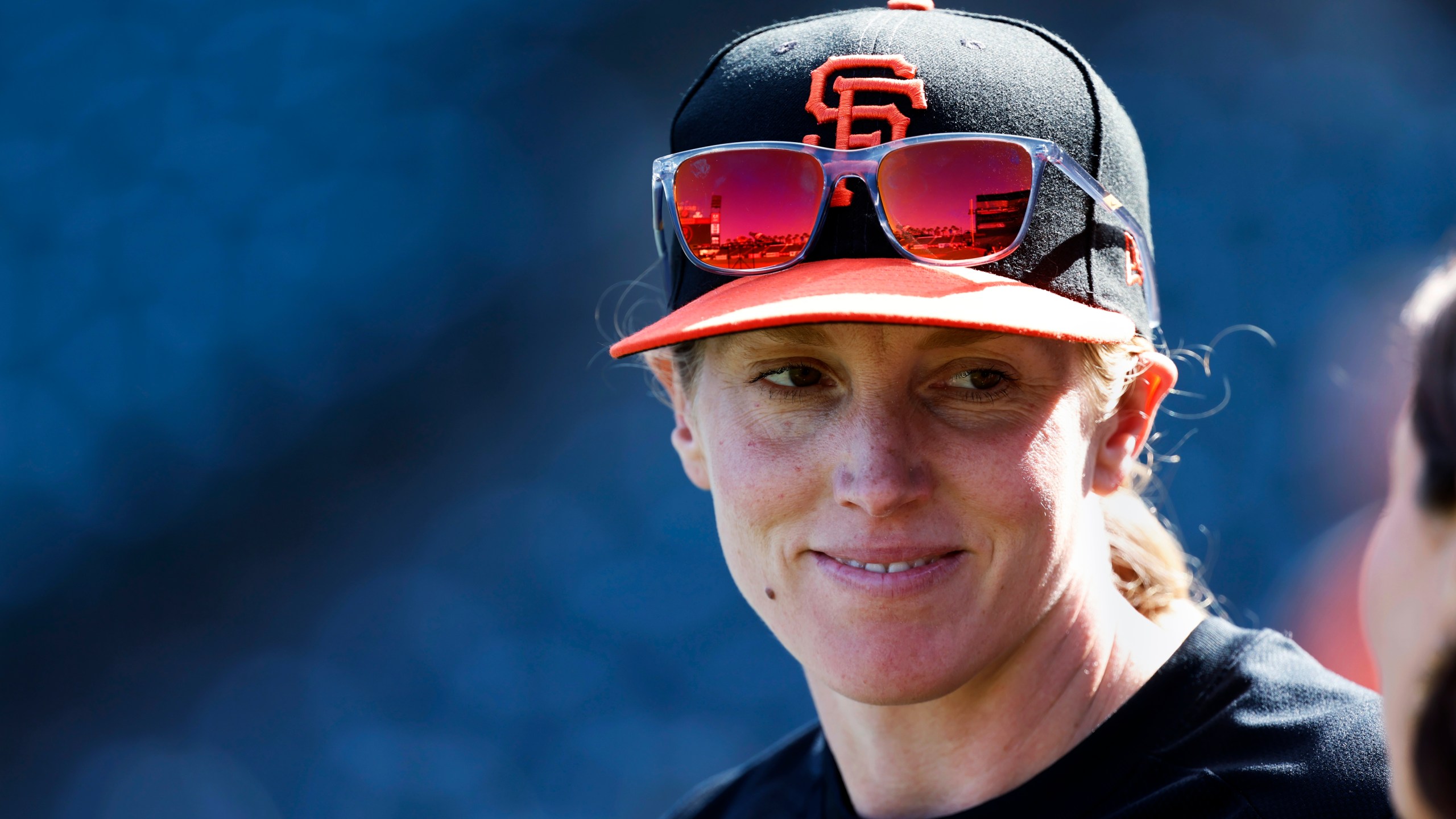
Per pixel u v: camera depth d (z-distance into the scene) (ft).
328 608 114.62
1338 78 116.16
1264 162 114.83
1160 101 117.39
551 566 113.70
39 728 109.09
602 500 115.65
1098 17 119.55
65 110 123.95
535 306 122.62
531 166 125.39
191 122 124.67
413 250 122.93
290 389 119.44
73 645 112.47
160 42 126.00
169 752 108.88
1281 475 104.47
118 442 117.70
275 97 125.59
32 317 119.96
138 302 120.67
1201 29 118.52
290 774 107.96
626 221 125.08
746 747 105.09
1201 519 102.06
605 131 126.31
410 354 120.57
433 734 108.99
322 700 111.24
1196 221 114.32
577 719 108.37
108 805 106.42
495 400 120.67
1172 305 112.57
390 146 124.98
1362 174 113.80
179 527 115.65
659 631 110.01
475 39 127.44
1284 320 110.73
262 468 117.80
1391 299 108.58
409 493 117.91
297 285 121.60
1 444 116.78
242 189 123.54
